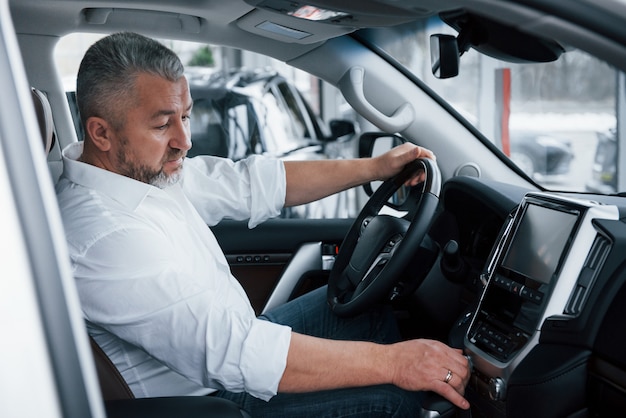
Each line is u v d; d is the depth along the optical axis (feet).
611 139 27.48
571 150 27.50
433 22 5.70
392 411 5.49
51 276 2.30
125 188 5.20
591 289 4.62
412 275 6.23
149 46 5.21
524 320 4.99
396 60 7.61
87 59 5.17
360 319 6.60
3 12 2.41
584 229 4.76
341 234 8.11
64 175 5.34
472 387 5.31
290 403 5.57
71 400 2.30
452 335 5.77
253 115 16.56
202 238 5.90
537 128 27.32
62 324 2.30
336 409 5.50
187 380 5.39
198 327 4.74
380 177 6.98
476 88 21.62
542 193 5.38
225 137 16.16
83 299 4.82
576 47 3.06
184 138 5.41
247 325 4.79
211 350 4.73
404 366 4.95
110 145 5.28
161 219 5.36
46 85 7.36
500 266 5.39
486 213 6.43
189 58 31.86
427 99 7.59
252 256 8.04
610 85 27.02
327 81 7.76
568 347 4.72
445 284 6.41
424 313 6.53
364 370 4.91
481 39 5.00
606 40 2.99
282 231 8.05
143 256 4.86
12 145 2.28
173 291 4.77
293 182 7.16
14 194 2.26
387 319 6.61
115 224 4.96
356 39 7.49
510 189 6.44
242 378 4.76
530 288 5.02
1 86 2.30
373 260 6.18
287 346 4.80
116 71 5.10
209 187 7.00
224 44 7.35
